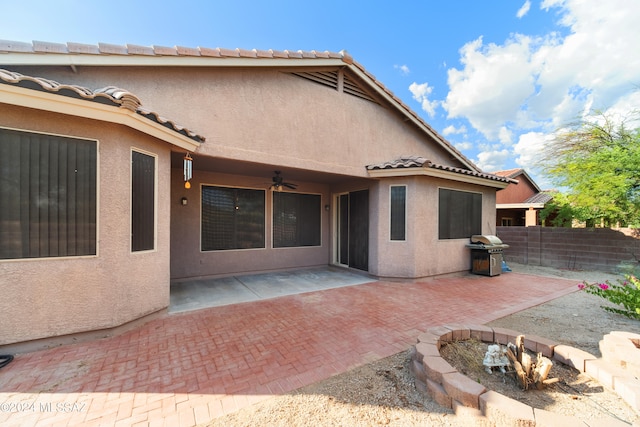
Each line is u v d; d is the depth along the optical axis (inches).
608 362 132.5
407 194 327.6
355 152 333.4
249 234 364.8
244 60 246.5
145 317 190.5
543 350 138.0
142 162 186.5
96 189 161.3
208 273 335.3
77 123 155.8
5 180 138.7
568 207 487.2
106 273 163.5
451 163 444.5
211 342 162.2
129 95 152.8
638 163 362.3
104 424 95.4
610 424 83.4
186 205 322.0
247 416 100.4
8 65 163.5
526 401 106.0
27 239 143.5
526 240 492.4
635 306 196.7
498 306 238.2
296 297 259.6
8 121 139.2
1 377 122.1
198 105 231.8
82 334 159.0
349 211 396.5
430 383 112.8
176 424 96.0
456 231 369.1
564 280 350.6
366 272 358.0
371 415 101.2
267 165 281.3
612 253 410.9
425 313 217.6
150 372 129.0
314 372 131.0
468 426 94.5
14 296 140.8
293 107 285.6
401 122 382.6
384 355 148.4
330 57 295.6
